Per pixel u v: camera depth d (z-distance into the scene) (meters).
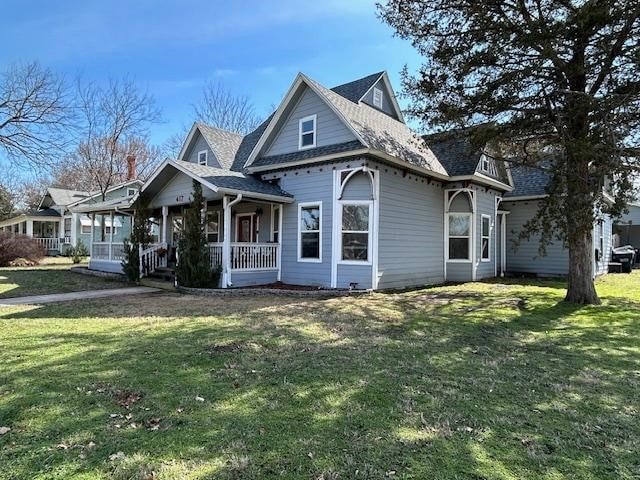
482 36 9.13
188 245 11.86
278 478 2.45
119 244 15.74
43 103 18.41
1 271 17.11
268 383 4.08
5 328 6.53
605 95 8.35
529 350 5.54
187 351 5.17
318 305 9.02
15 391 3.76
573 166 8.32
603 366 4.85
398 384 4.11
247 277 12.34
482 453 2.78
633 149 8.45
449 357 5.12
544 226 8.92
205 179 11.68
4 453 2.71
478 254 15.40
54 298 10.19
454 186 14.76
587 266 9.80
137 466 2.56
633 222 27.50
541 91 9.30
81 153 27.16
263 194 12.10
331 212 12.04
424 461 2.67
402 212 12.78
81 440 2.89
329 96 12.24
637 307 9.12
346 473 2.51
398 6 9.85
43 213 30.53
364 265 11.66
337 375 4.34
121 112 26.27
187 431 3.04
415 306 9.07
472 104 9.66
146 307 8.70
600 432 3.14
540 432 3.12
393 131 13.86
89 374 4.26
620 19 7.76
